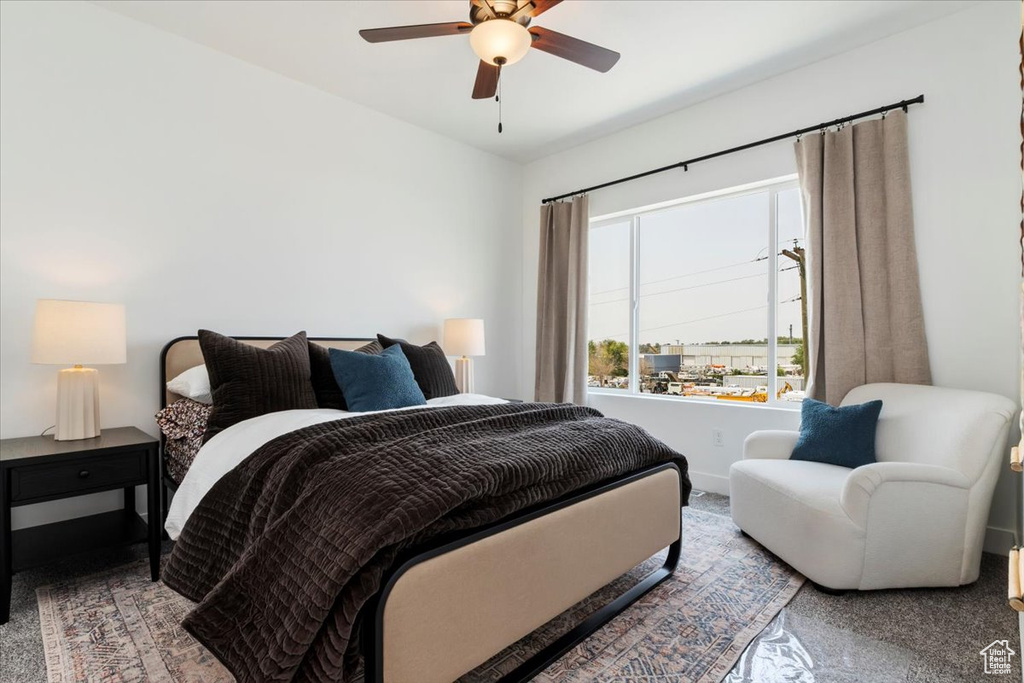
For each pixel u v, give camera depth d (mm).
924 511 1906
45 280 2307
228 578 1262
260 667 1125
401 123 3719
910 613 1814
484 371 4375
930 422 2203
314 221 3242
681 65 2938
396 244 3697
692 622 1767
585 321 4035
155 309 2615
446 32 2008
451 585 1232
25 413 2262
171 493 2504
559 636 1688
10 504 1772
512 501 1416
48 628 1690
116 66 2500
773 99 3086
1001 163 2365
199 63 2764
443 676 1213
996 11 2379
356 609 1076
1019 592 782
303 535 1243
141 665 1493
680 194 3533
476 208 4273
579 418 2244
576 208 4117
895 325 2596
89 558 2258
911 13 2482
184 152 2713
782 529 2166
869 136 2680
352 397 2488
